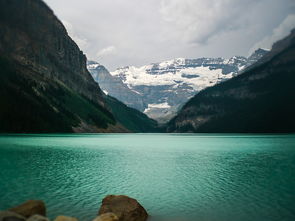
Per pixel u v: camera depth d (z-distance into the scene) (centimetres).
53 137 15350
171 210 2727
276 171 4938
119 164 5756
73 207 2720
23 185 3488
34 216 1778
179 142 15100
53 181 3825
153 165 5697
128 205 2395
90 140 14462
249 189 3572
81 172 4647
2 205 2688
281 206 2819
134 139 18162
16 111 19112
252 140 16425
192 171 4975
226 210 2719
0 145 9044
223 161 6412
